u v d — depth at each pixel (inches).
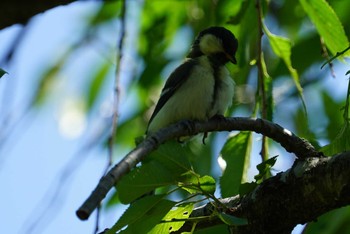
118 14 516.7
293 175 259.0
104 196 209.5
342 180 243.8
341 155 247.8
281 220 264.5
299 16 520.1
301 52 502.9
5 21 298.7
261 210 266.4
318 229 349.4
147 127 463.2
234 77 434.3
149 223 242.7
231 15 398.3
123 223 235.1
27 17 301.3
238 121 308.0
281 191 261.3
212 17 435.5
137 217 236.2
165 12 480.1
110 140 344.5
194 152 456.4
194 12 484.7
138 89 497.4
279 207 262.2
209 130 310.3
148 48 478.6
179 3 481.1
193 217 276.7
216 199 251.1
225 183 314.5
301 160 261.1
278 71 505.0
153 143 244.7
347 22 470.0
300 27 522.0
